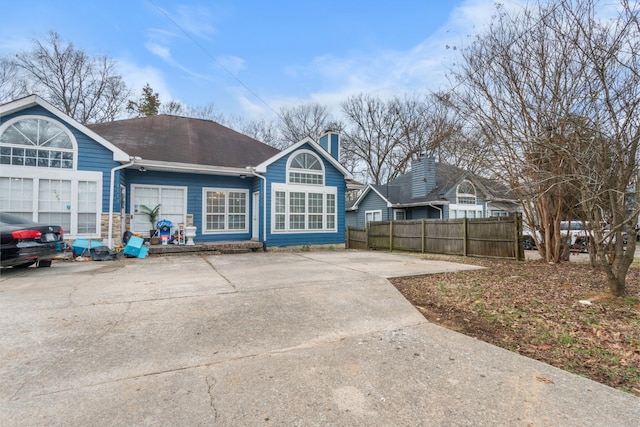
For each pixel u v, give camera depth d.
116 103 27.19
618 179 4.75
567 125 6.24
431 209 18.69
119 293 5.22
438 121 19.52
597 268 7.56
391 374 2.66
